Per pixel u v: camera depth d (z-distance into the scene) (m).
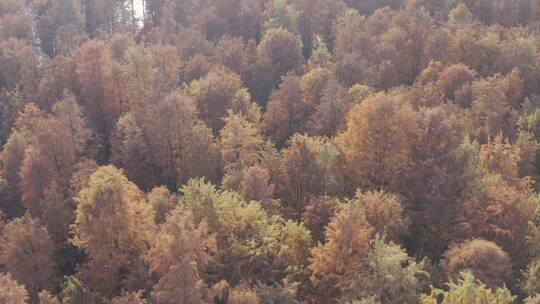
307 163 76.19
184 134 86.69
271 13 152.50
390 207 64.12
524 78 111.38
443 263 60.44
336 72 112.88
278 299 54.41
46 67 121.81
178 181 87.44
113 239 59.81
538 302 49.34
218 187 85.06
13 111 108.31
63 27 146.88
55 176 80.06
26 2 192.12
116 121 104.50
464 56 121.06
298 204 76.94
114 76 104.56
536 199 66.12
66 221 72.00
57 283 66.62
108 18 179.62
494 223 64.56
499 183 69.19
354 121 78.06
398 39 124.19
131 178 88.88
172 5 172.25
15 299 49.31
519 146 83.19
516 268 62.81
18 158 88.12
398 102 83.44
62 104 86.69
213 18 149.38
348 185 78.94
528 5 153.62
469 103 100.81
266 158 79.62
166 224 59.09
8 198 86.44
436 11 151.25
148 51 114.19
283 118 103.25
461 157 74.25
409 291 52.84
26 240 62.62
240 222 61.28
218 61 125.38
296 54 130.75
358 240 56.00
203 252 54.47
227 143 83.25
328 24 154.25
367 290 52.53
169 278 51.50
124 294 56.19
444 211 70.44
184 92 101.31
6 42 130.25
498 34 130.50
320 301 58.56
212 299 53.28
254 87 122.94
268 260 59.78
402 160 76.19
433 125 77.62
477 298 47.16
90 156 95.69
